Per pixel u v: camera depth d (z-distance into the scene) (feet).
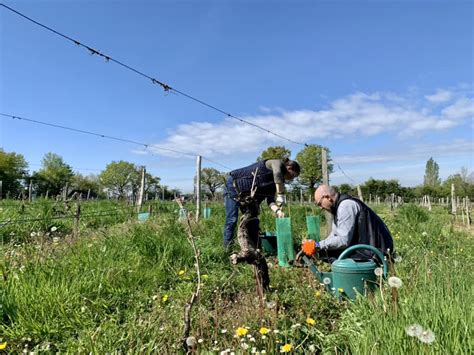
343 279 10.47
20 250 14.30
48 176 224.12
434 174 318.45
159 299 10.99
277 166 14.88
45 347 8.27
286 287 12.32
